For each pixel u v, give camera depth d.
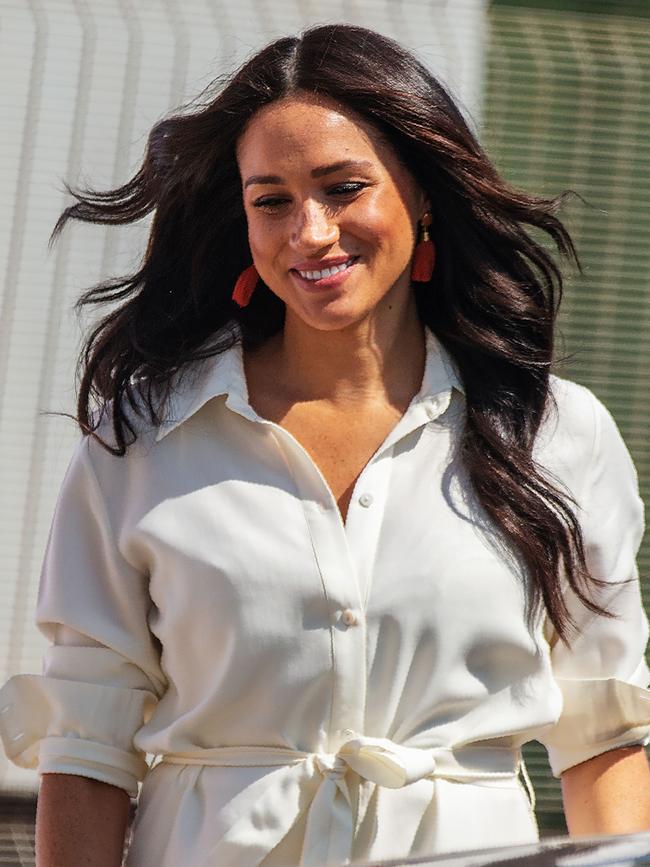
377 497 4.77
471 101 9.17
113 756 4.88
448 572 4.71
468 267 5.08
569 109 9.40
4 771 8.69
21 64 8.76
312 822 4.61
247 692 4.69
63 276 8.80
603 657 5.05
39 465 8.88
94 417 4.99
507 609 4.76
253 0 8.83
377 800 4.67
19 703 5.00
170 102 8.84
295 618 4.67
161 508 4.82
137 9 8.84
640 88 9.42
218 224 5.12
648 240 9.55
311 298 4.71
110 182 8.82
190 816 4.72
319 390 4.94
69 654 4.94
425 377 4.94
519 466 4.84
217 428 4.90
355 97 4.73
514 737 4.86
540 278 5.16
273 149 4.71
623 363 9.62
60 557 4.95
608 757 5.11
